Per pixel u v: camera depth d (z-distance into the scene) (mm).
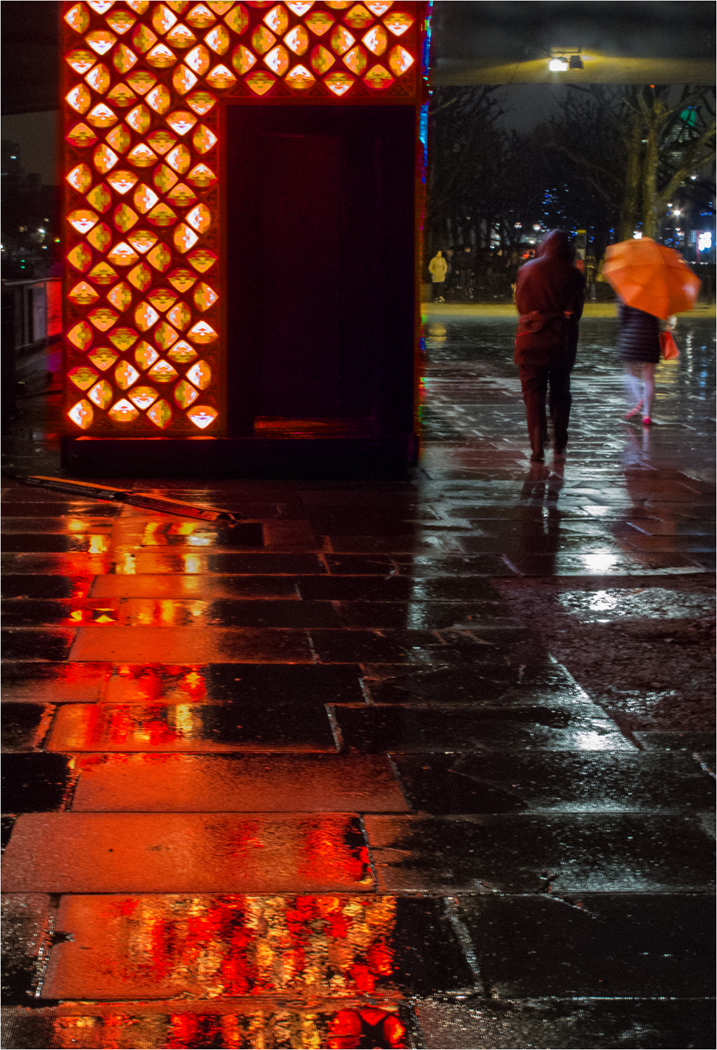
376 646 5344
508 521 7922
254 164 9227
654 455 10625
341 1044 2623
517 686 4879
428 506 8398
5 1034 2623
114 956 2912
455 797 3846
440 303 45531
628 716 4582
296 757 4121
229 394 9445
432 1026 2691
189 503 8312
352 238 9555
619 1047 2641
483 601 6098
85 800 3754
